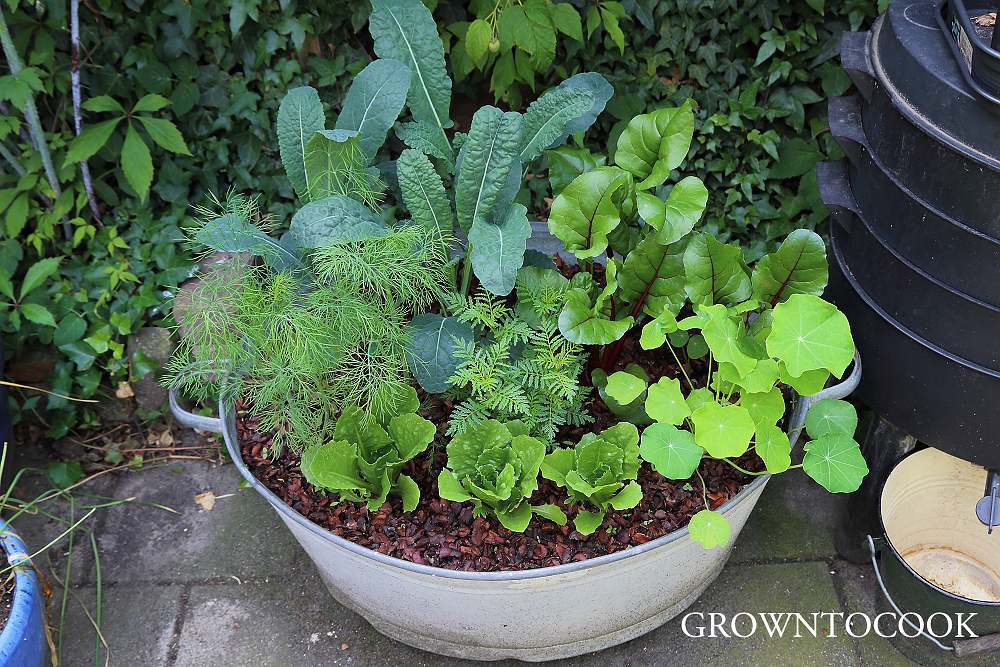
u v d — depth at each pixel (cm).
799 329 144
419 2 181
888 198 156
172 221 234
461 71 226
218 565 202
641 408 178
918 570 195
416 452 165
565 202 165
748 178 234
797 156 229
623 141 174
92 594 197
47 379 221
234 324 163
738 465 176
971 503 190
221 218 174
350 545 150
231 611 194
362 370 172
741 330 160
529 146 174
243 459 179
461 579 147
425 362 171
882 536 182
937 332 155
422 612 166
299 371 159
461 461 163
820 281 161
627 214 173
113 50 220
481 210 170
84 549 205
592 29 219
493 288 155
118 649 187
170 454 227
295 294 168
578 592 155
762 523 207
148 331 226
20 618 151
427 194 170
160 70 223
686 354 196
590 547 163
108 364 225
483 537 165
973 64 133
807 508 209
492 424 161
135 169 212
